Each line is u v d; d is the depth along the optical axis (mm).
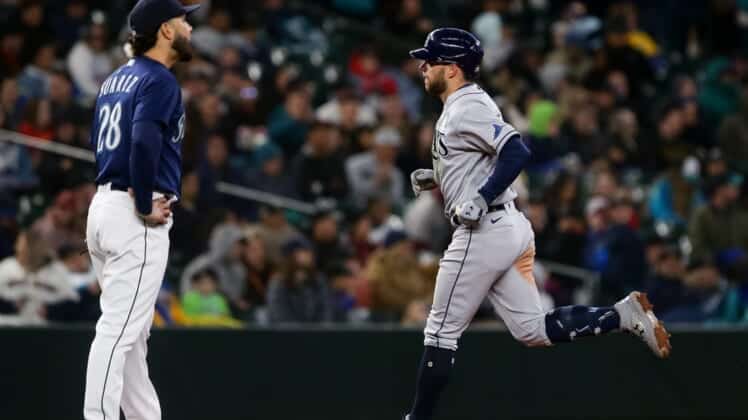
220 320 37719
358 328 32250
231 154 45750
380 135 47031
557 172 49500
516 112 55000
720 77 61969
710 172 52156
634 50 60594
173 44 23406
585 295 44531
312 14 55219
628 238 44688
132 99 22875
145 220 23016
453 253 23938
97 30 46562
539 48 62594
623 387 33344
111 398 22578
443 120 23906
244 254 39688
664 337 23625
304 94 48156
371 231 44000
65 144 41062
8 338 30000
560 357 33125
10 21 45344
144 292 23047
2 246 37344
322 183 45312
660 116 56750
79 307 35500
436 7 60969
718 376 33781
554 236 45719
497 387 32812
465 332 32812
